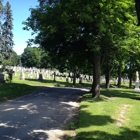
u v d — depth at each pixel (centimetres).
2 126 798
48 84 3116
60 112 1089
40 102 1367
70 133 744
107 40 1407
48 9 1445
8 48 5956
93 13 1335
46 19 1421
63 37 1514
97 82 1596
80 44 1584
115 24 1384
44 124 848
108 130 734
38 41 1608
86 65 2147
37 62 9581
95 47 1362
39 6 1700
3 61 3684
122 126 792
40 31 1594
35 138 680
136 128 769
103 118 905
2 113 1012
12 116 957
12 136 689
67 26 1335
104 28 1323
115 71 4444
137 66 3925
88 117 919
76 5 1327
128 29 1460
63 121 909
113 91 2270
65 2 1355
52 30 1334
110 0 1287
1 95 1528
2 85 2125
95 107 1159
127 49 1492
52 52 1698
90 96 1644
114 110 1092
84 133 701
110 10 1362
